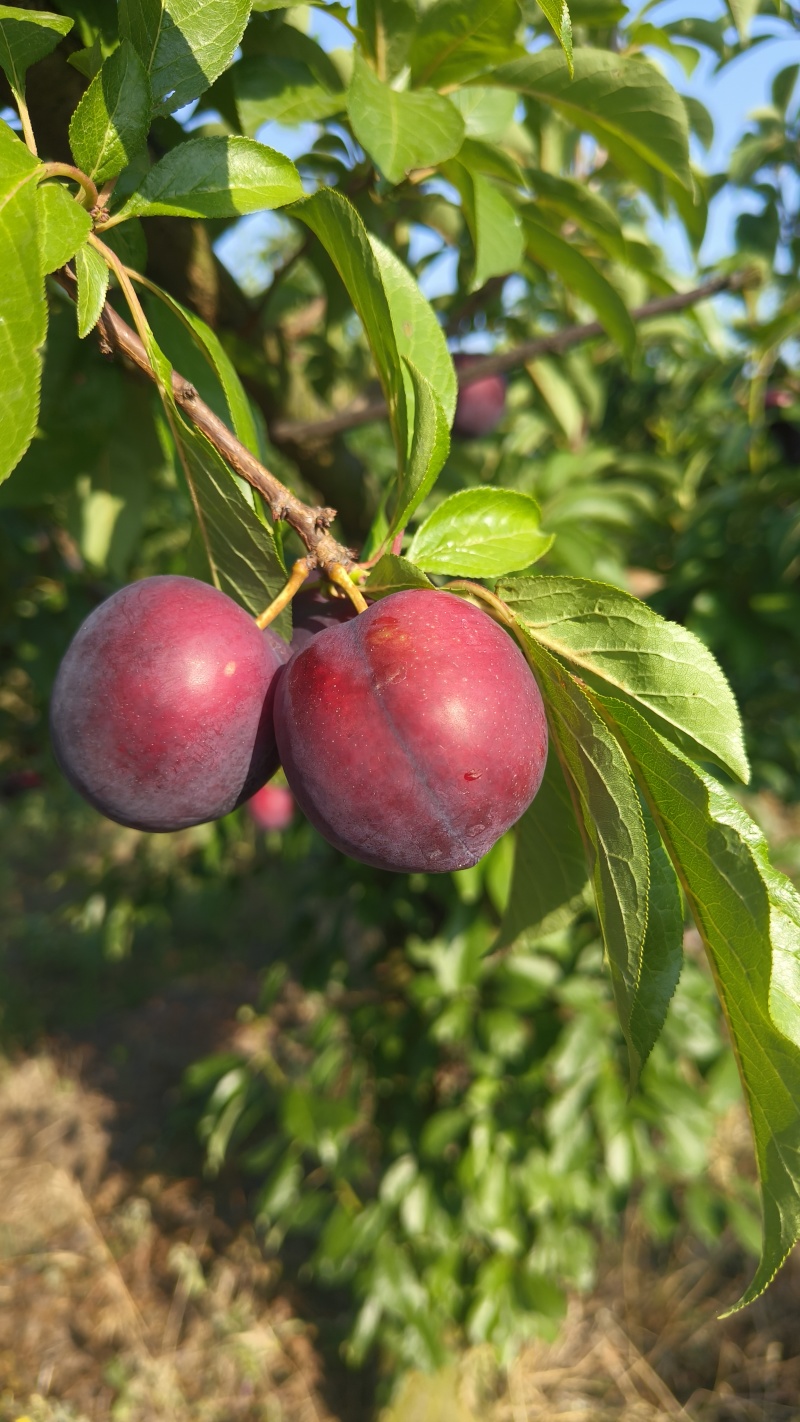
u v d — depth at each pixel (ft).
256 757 0.87
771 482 2.37
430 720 0.78
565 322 2.23
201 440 0.85
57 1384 2.80
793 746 2.58
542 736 0.82
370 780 0.80
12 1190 3.48
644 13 1.42
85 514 1.66
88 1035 4.41
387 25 1.11
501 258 1.13
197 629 0.85
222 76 1.09
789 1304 3.04
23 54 0.82
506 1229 2.35
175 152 0.85
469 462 2.18
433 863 0.82
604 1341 2.94
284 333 1.82
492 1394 2.80
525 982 2.12
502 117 1.27
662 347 2.84
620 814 0.80
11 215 0.74
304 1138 2.27
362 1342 2.45
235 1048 4.16
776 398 2.49
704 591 2.25
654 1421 2.71
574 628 0.86
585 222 1.31
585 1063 2.10
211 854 2.64
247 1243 3.33
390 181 1.02
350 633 0.83
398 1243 2.46
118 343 0.86
